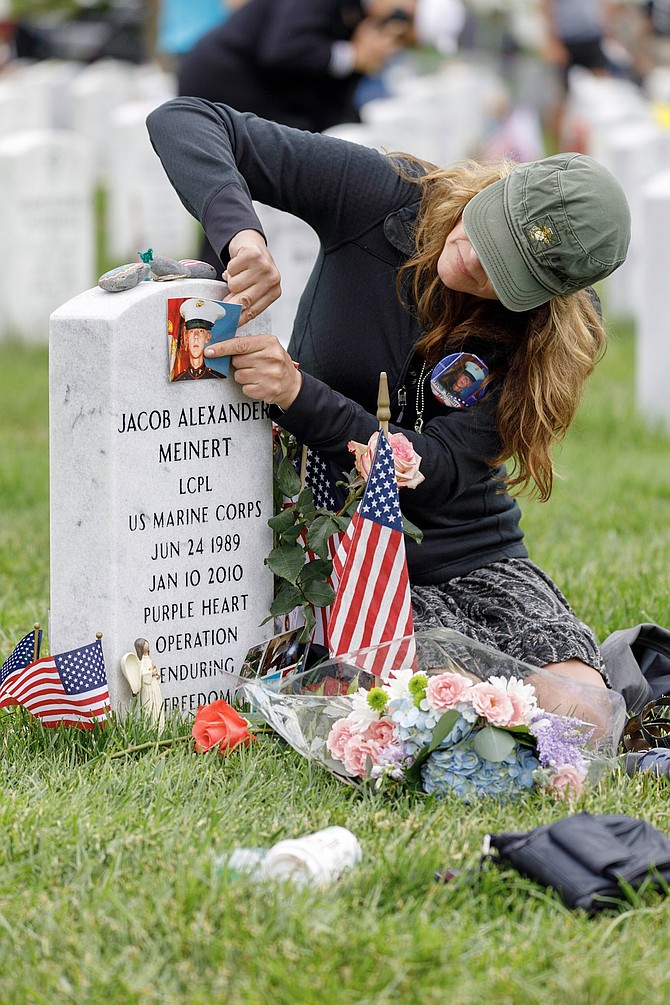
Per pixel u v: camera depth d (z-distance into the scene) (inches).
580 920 124.0
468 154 808.3
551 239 157.5
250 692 161.0
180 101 175.9
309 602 178.5
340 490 185.2
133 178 650.8
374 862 133.2
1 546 265.7
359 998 112.3
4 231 510.3
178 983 114.3
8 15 1109.1
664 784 160.1
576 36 836.6
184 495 169.6
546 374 169.6
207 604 174.6
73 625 169.5
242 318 166.2
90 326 159.8
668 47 1104.2
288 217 389.7
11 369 465.4
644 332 406.6
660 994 114.5
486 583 179.6
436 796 150.3
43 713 165.6
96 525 164.4
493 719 148.8
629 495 323.6
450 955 117.5
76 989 113.7
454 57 991.6
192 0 456.4
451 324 173.5
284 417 168.4
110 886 127.0
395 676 157.0
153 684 167.0
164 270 167.3
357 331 178.4
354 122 365.7
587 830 132.4
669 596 230.7
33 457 349.7
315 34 337.1
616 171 565.3
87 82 856.3
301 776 155.7
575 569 252.5
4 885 128.3
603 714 161.8
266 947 117.3
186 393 167.0
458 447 170.7
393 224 176.4
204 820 141.3
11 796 145.3
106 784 149.3
